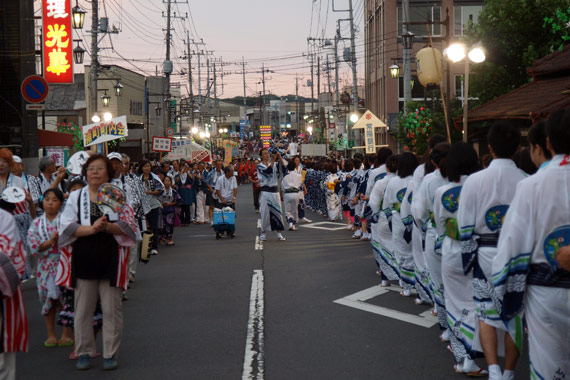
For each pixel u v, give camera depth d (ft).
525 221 13.42
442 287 22.72
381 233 32.78
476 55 41.55
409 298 30.68
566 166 13.20
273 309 28.81
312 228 65.77
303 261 42.80
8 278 16.11
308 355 21.85
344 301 30.14
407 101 91.04
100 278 20.53
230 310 28.73
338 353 22.03
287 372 20.10
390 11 148.66
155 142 101.60
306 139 310.65
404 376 19.57
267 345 23.15
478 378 19.35
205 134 205.67
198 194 75.00
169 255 46.75
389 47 149.18
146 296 32.19
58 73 75.51
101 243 20.58
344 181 63.72
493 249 17.31
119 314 21.06
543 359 13.33
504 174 17.51
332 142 208.54
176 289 33.88
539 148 14.83
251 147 415.85
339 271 38.52
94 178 20.68
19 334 16.74
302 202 72.74
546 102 43.42
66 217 20.54
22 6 79.61
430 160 23.86
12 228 16.69
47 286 23.49
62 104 179.01
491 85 69.36
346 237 56.80
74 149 146.20
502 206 17.40
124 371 20.53
